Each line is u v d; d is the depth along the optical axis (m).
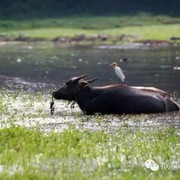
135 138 61.12
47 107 85.56
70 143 57.84
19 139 59.97
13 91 105.50
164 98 80.00
